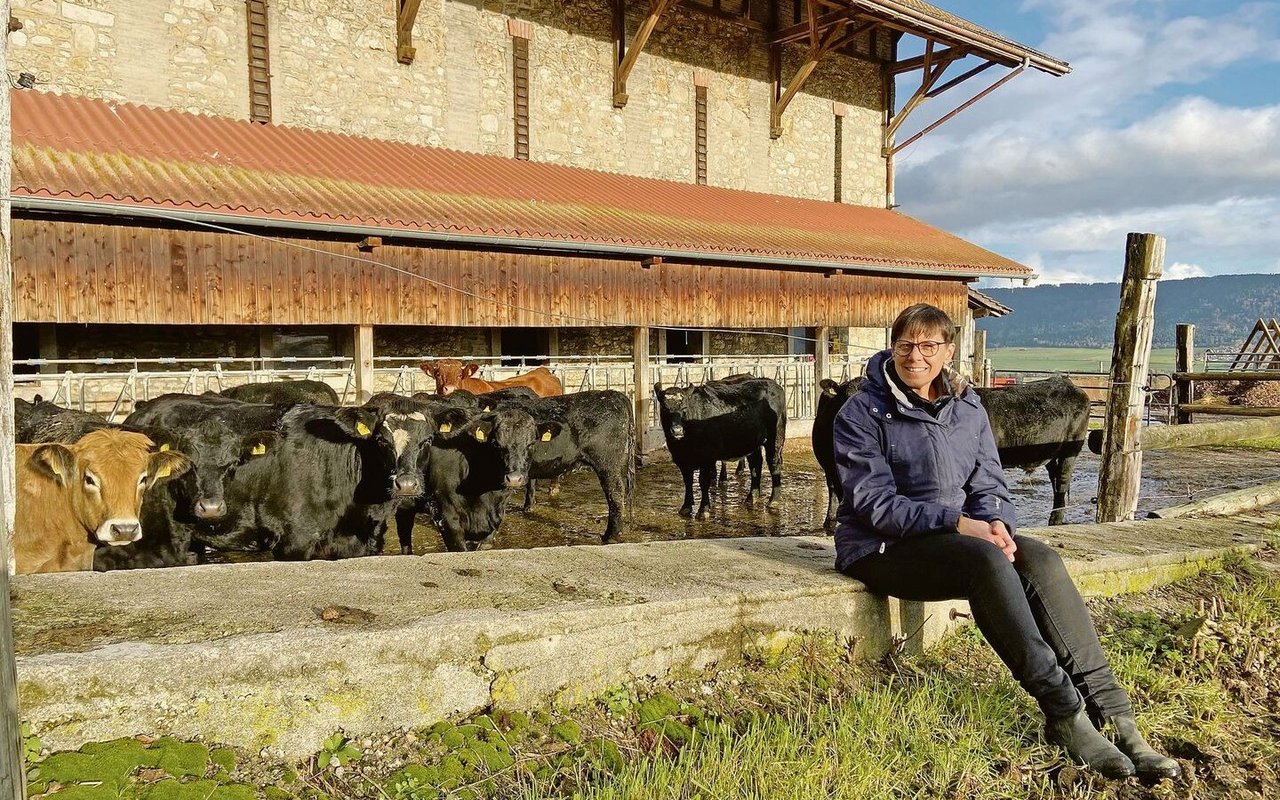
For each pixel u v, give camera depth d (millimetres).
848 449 3639
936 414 3588
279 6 13555
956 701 3502
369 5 14445
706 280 14164
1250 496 7223
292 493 5758
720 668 3475
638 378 13758
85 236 8984
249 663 2502
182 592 3012
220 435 5453
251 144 12203
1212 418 17812
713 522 9570
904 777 3004
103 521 4551
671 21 18234
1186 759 3410
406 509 7230
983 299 22359
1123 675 3883
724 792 2699
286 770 2488
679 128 18594
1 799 1632
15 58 11469
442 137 15328
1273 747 3562
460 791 2543
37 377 10664
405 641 2738
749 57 19656
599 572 3730
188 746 2381
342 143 13617
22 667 2260
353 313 10734
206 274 9711
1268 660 4367
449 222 10797
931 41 18500
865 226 18984
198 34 12891
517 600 3178
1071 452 9398
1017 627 3145
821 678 3592
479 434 6691
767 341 20578
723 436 9875
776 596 3598
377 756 2637
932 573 3387
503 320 11984
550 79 16562
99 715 2320
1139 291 6461
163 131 11641
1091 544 5297
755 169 19984
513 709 2947
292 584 3184
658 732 3023
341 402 12523
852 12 17016
